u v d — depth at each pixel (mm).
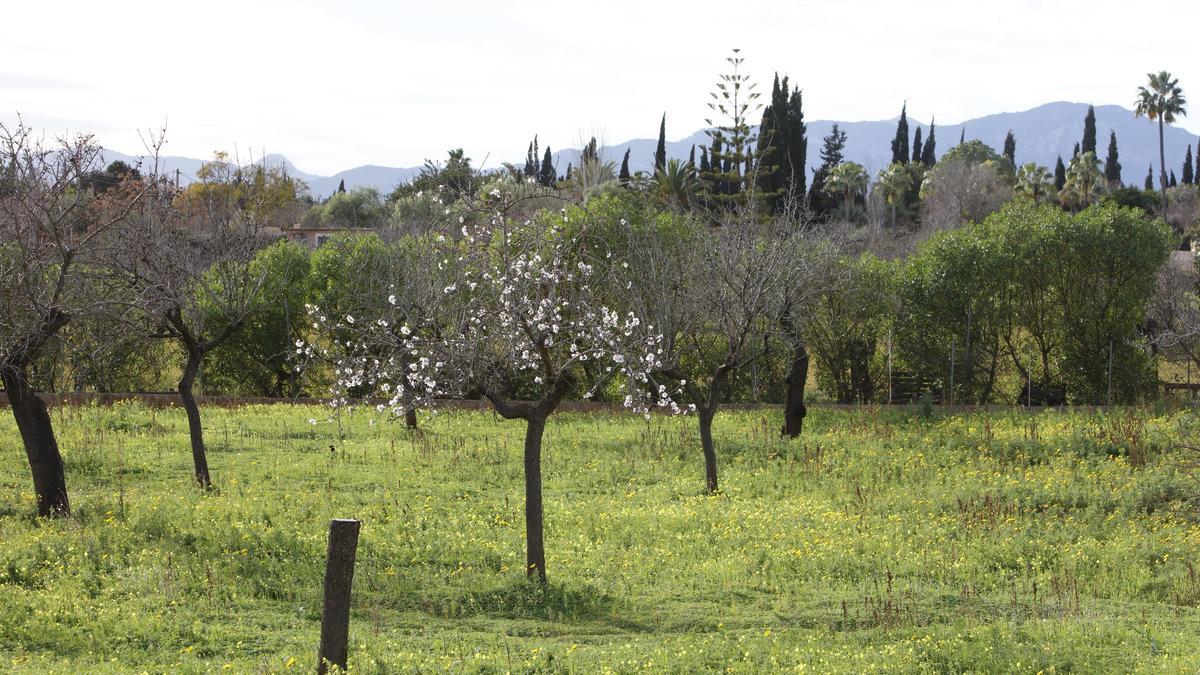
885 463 20953
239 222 21250
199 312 18734
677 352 21391
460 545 14398
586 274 16484
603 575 13562
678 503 18078
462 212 16344
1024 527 16406
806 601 12586
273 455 20750
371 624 11094
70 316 14875
